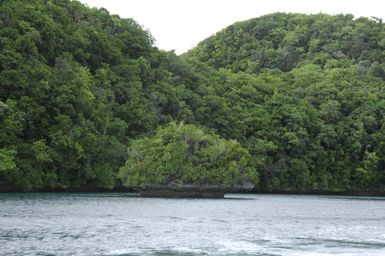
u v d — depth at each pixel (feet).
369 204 297.12
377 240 123.75
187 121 419.54
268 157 430.20
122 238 115.34
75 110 325.83
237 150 300.81
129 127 379.55
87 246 103.91
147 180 283.59
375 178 466.70
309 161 451.12
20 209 172.76
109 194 307.37
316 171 458.09
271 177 428.15
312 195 440.45
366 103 510.58
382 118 494.18
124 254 96.99
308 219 177.37
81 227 131.85
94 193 317.42
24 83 303.27
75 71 362.33
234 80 526.16
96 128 339.57
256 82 525.34
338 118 491.72
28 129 303.89
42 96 306.76
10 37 336.90
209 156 293.43
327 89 528.22
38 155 290.15
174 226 140.05
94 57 417.28
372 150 476.13
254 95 495.82
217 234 126.41
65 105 316.40
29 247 100.78
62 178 310.24
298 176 437.99
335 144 468.34
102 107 351.87
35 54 339.16
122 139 358.84
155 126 389.80
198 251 101.91
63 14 412.98
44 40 360.48
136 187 289.33
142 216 165.17
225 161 294.25
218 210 200.64
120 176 291.79
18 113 290.56
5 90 303.27
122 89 396.57
